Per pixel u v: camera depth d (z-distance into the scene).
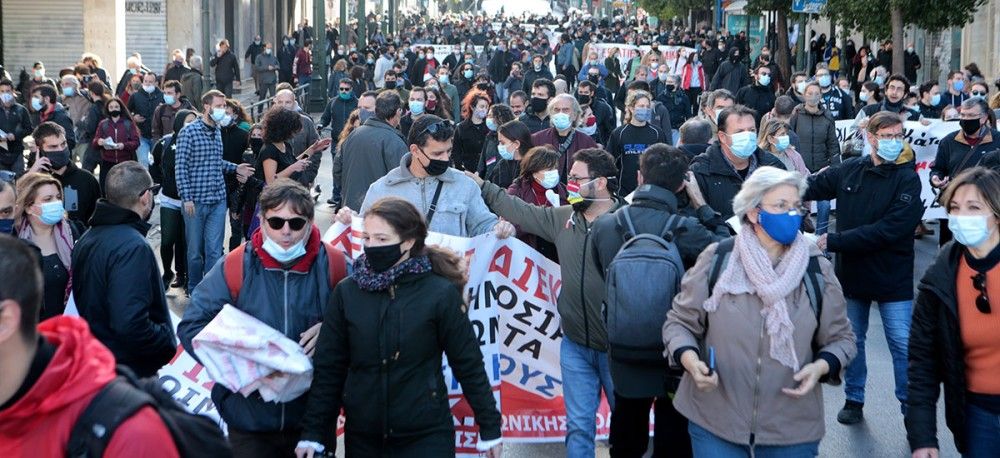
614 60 37.38
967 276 4.88
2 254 2.78
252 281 5.09
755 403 4.75
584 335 6.19
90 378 2.82
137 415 2.82
